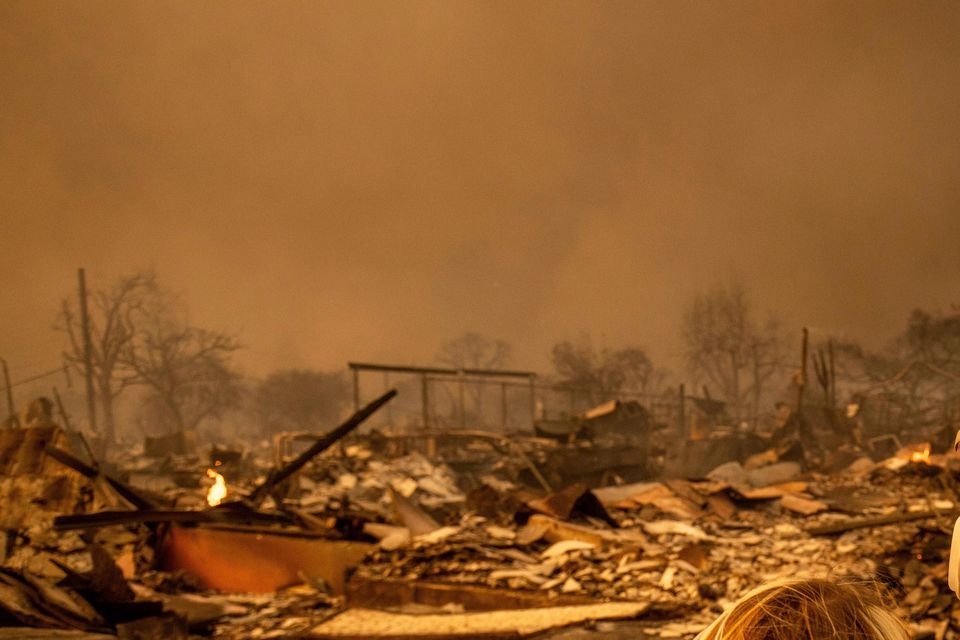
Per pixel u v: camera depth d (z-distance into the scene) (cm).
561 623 636
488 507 1200
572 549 927
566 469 2370
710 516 1323
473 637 620
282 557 1052
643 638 584
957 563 102
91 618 588
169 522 1079
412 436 2538
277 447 2036
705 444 2859
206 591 1027
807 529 1205
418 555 893
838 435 3088
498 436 2394
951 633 593
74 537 920
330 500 1468
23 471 1016
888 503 1479
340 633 662
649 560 839
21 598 538
